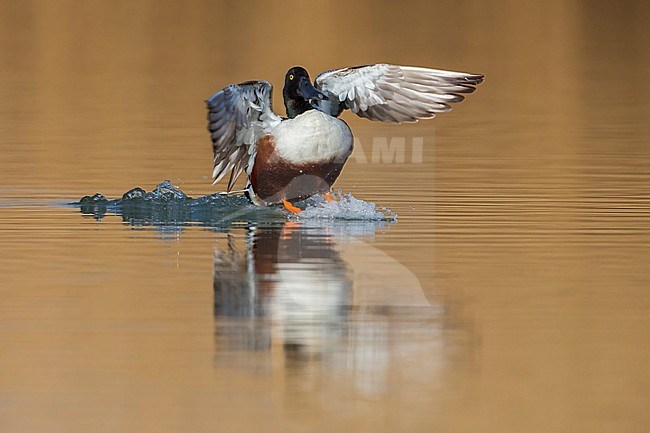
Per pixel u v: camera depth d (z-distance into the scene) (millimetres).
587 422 7781
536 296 10547
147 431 7621
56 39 35875
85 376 8508
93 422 7746
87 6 42562
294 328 9594
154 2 44000
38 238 12953
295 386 8359
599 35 38781
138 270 11469
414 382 8477
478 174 17516
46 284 10898
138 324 9664
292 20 40500
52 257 12016
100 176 17125
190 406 7996
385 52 32656
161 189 15297
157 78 29234
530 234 13211
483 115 24453
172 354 8953
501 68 31578
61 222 13859
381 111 14125
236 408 7957
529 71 31281
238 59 31766
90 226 13648
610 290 10734
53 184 16438
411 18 41500
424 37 36875
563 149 20047
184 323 9703
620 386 8375
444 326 9672
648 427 7707
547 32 39156
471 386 8398
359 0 45750
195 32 37594
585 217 14195
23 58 32281
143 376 8500
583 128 22578
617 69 31969
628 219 14055
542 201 15266
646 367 8742
